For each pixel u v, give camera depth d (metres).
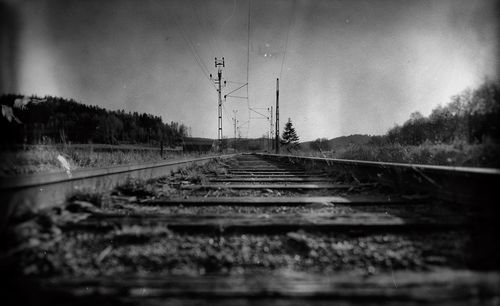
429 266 2.34
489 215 3.35
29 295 1.90
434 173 4.77
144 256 2.55
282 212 4.28
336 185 7.20
